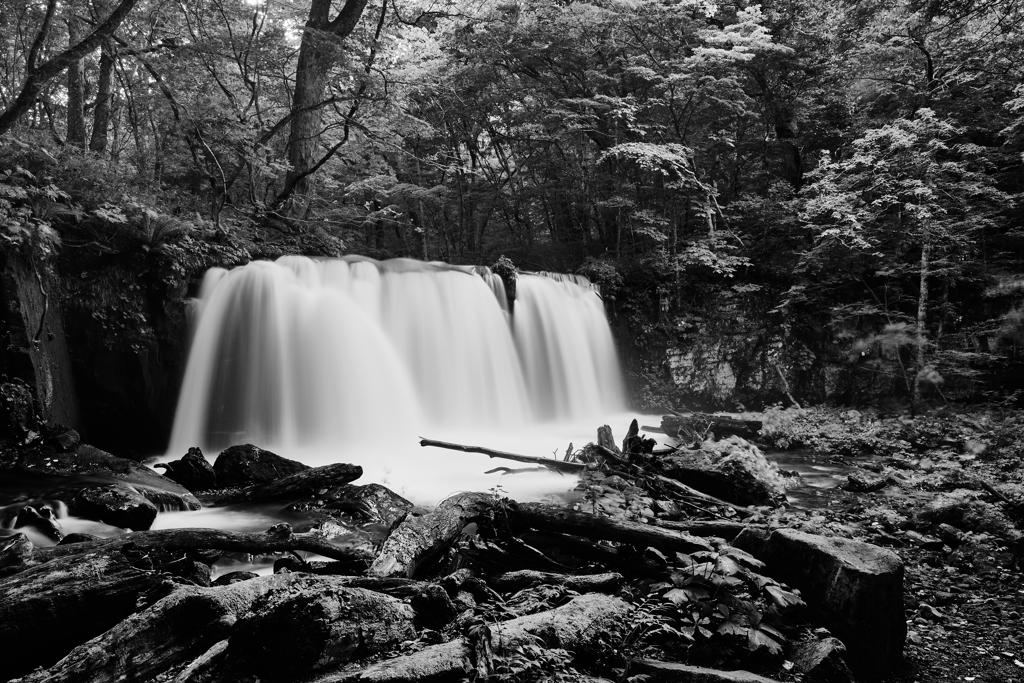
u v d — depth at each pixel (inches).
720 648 157.4
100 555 166.9
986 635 194.5
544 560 203.6
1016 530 274.8
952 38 772.0
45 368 406.3
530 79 903.7
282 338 532.1
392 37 894.4
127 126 867.4
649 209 853.2
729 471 334.3
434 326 613.6
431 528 192.9
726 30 796.0
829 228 711.1
